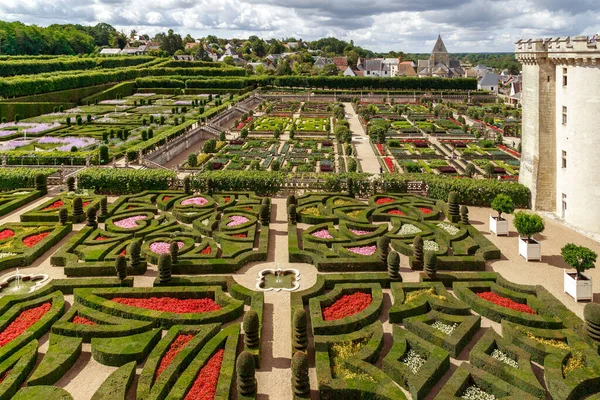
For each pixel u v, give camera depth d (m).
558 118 45.19
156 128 89.88
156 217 43.47
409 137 95.25
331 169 68.38
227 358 22.66
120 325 25.23
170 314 26.44
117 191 52.12
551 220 44.72
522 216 35.25
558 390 20.39
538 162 46.62
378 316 27.55
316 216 42.50
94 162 62.41
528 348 23.47
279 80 186.88
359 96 165.50
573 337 24.17
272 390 21.61
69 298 29.75
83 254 34.75
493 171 65.56
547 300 27.91
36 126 90.75
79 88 140.88
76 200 42.22
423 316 26.44
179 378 21.25
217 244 38.25
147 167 63.84
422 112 130.62
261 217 41.00
